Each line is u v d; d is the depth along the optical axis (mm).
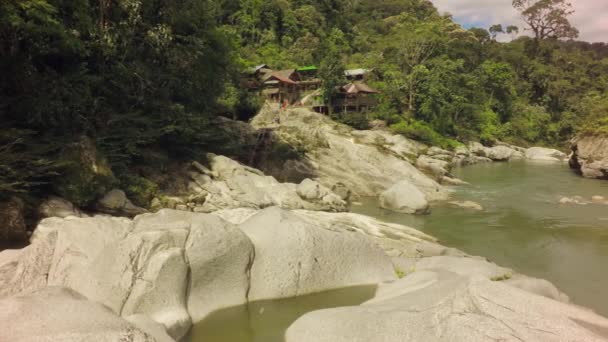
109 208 14750
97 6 19078
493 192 28484
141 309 6863
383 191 25312
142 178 17438
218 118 32719
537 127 68750
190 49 24266
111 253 7340
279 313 8000
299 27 76250
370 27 98938
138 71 19844
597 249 16031
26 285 7480
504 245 16656
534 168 43531
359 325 6324
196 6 25297
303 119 39156
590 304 11273
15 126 14461
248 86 51094
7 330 4812
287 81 51656
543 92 78312
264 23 72438
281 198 20188
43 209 12828
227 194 19375
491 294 6234
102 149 16219
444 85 57688
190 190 19094
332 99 52781
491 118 63469
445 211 22812
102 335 4898
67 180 13891
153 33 20922
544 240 17250
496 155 52562
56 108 15016
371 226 16141
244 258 8398
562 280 12984
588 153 36031
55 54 16859
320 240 9305
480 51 78062
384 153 31844
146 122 19594
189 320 7258
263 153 30578
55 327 4969
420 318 6082
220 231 8250
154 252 7344
